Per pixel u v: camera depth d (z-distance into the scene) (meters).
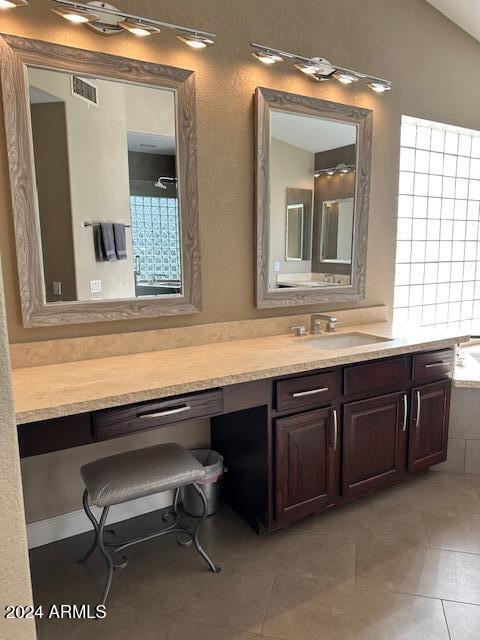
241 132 2.22
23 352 1.82
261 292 2.39
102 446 2.10
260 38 2.20
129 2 1.85
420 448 2.45
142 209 2.02
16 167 1.71
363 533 2.06
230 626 1.55
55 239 1.83
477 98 3.10
